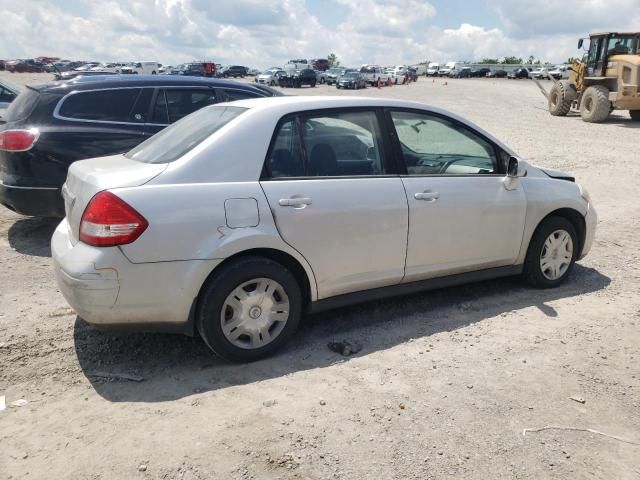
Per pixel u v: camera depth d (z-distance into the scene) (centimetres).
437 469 267
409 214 409
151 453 276
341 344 387
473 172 457
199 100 692
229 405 318
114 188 329
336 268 388
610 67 2028
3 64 6819
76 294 326
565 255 506
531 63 8738
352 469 266
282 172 371
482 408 316
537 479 262
